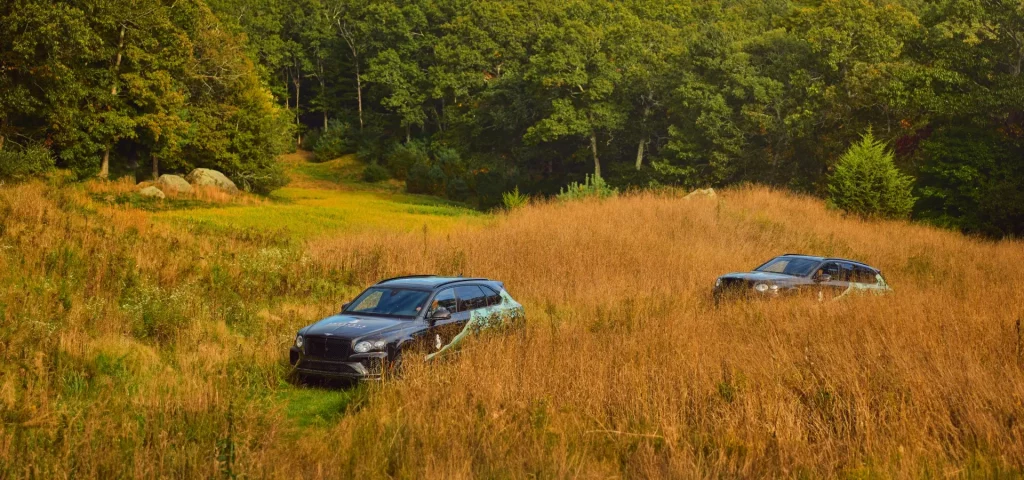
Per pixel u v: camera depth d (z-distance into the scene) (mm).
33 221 21422
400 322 11844
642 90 73000
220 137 54719
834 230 33938
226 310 16078
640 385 9414
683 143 65750
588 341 11578
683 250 26703
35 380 10008
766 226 33156
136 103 46781
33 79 41438
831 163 58594
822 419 8547
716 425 8375
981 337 11031
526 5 93562
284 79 110188
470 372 9867
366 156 93312
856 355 10273
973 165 48062
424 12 103625
